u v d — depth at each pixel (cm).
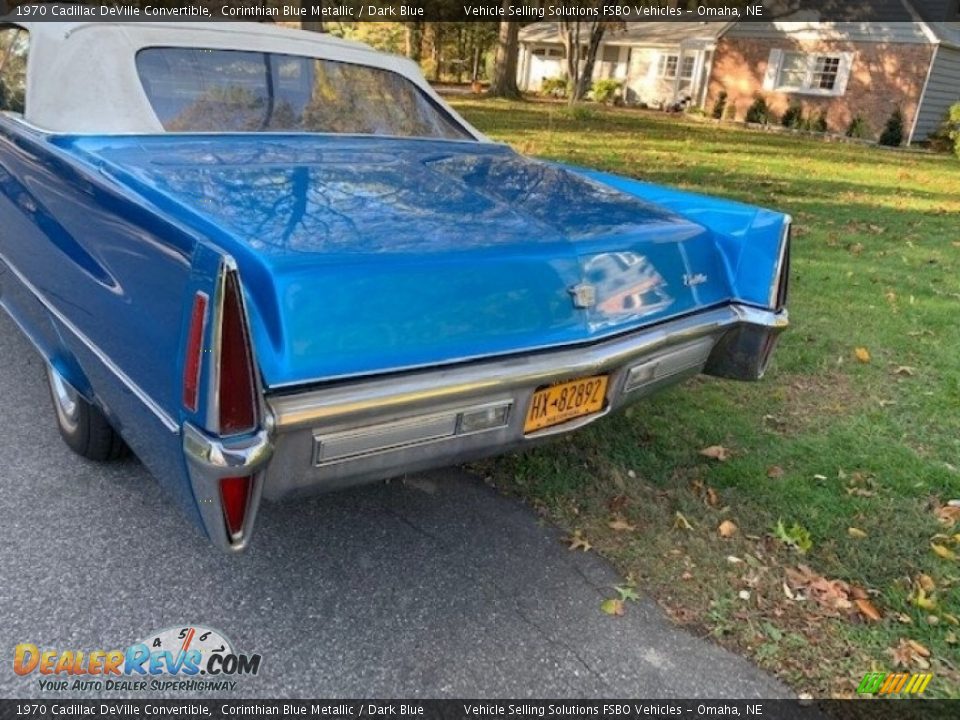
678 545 271
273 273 174
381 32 2777
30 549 246
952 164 1532
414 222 215
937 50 1912
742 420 364
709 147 1480
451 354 196
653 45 2623
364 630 226
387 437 188
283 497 185
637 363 238
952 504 301
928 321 507
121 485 284
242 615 228
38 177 246
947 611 244
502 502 292
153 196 214
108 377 208
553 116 1909
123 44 280
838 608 243
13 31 322
